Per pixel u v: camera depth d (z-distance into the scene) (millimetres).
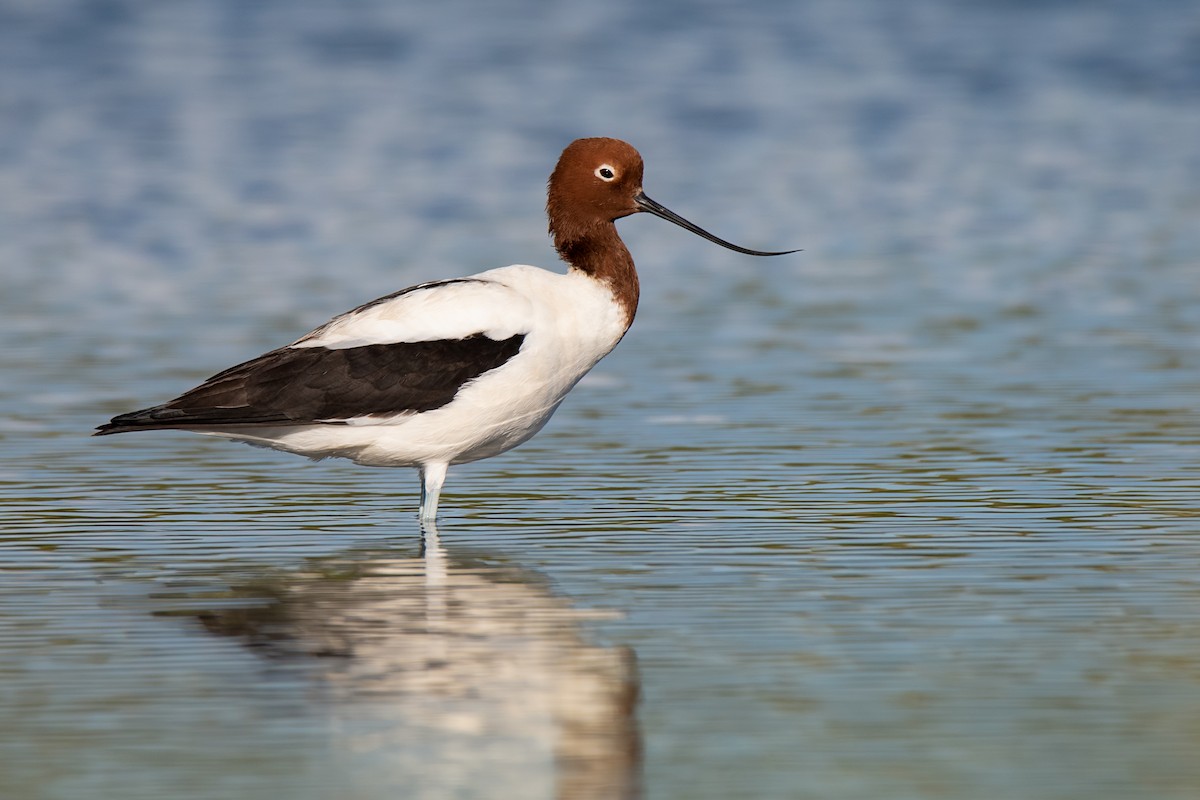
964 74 40781
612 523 13672
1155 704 9758
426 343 13203
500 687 10086
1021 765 8984
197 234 27562
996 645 10695
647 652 10648
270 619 11289
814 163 32938
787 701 9852
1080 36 44344
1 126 35250
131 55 41750
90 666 10406
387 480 15305
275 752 9195
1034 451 15805
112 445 16375
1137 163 32719
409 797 8656
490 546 13086
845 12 47469
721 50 43031
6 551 12891
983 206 29484
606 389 18641
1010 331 21297
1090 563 12367
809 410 17578
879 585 11906
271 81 39625
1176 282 23938
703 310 22828
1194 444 15984
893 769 8961
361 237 27375
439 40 43844
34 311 22562
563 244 14016
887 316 22266
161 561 12672
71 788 8758
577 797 8633
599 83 39562
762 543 13016
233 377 13148
